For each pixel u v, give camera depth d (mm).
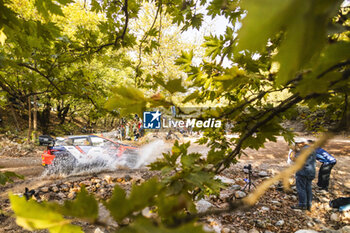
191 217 227
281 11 143
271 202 4809
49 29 1157
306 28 155
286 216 4203
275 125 670
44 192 4902
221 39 1012
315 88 226
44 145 11859
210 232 196
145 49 2590
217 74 777
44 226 187
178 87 359
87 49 2359
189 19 1910
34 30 1129
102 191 4949
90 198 215
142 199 219
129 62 2600
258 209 4402
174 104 386
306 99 524
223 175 6723
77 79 2689
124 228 204
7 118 17031
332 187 5836
